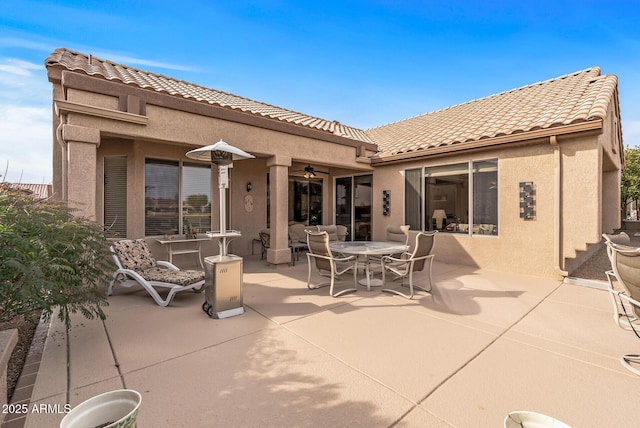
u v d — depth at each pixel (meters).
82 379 3.21
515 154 8.24
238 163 10.75
